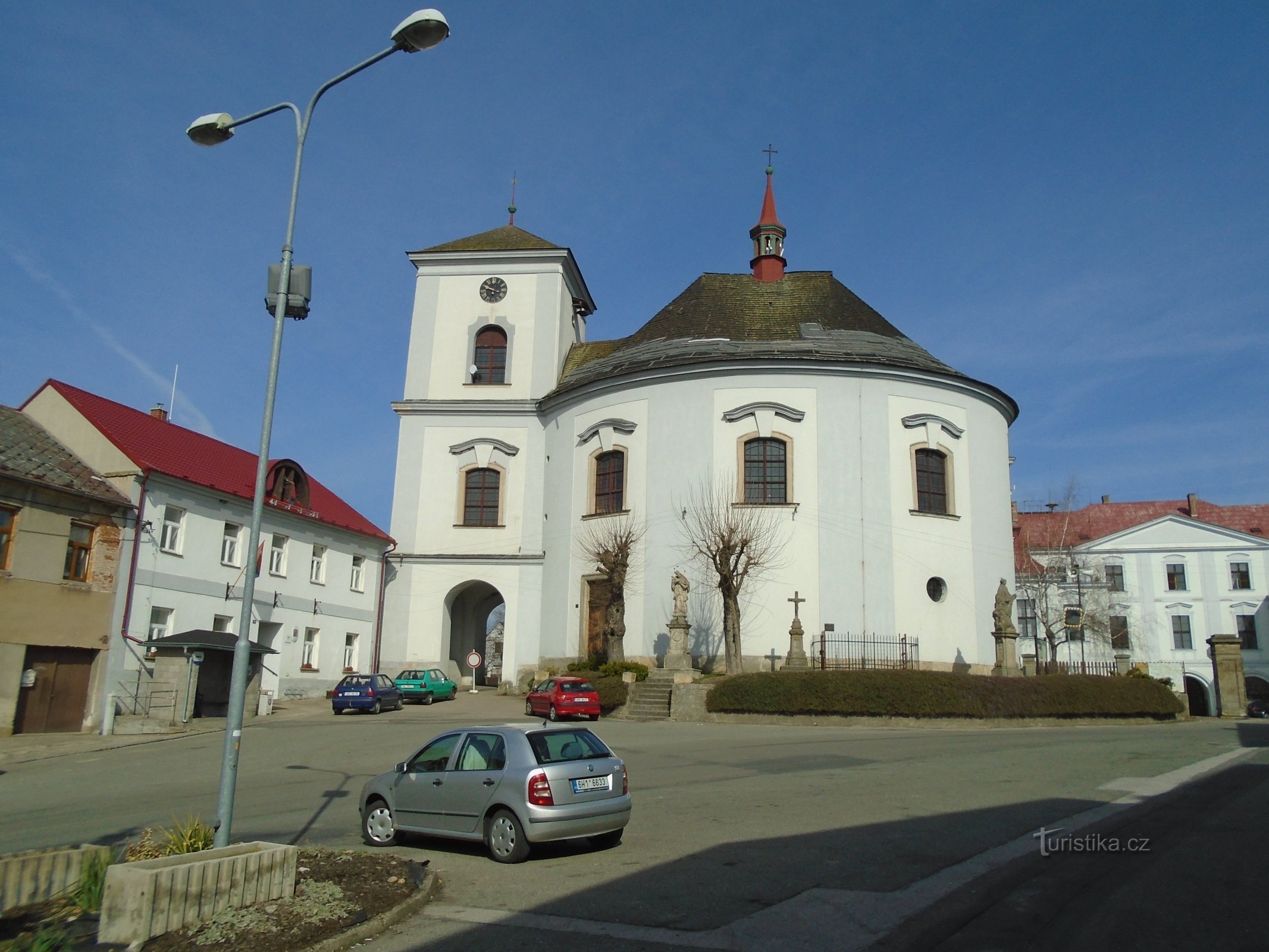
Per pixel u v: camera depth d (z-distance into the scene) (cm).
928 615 3416
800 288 4128
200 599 3209
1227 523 6731
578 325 4928
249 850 902
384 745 2316
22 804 1647
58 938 790
